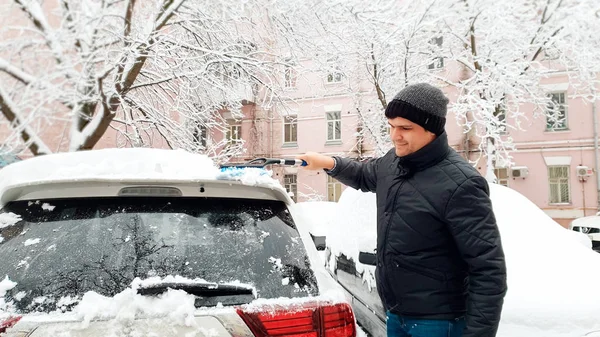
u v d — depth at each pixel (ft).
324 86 36.63
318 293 5.78
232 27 26.40
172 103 28.91
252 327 5.15
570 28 39.73
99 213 5.93
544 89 46.44
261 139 70.74
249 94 29.01
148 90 27.81
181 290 5.13
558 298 8.83
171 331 4.88
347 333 5.63
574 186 58.70
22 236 5.74
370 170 7.89
